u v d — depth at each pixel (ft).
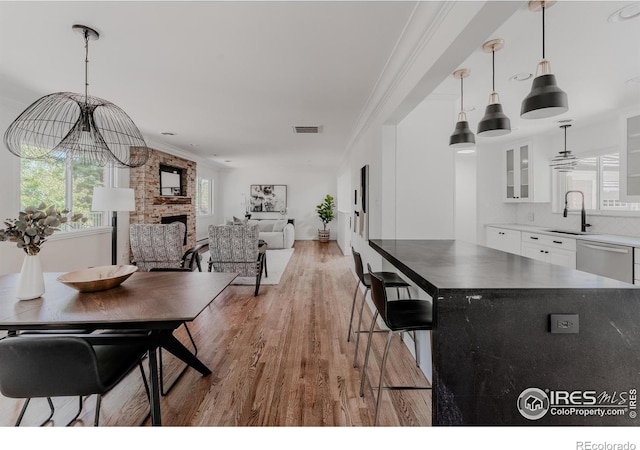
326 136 16.87
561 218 14.32
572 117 11.78
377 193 10.85
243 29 6.63
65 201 13.38
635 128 9.97
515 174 15.67
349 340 8.89
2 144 10.51
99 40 7.07
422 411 5.87
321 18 6.24
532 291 3.75
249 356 7.95
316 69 8.57
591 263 10.64
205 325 10.00
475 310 3.75
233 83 9.56
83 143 7.68
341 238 26.12
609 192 12.51
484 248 7.63
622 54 7.20
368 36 6.90
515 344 3.75
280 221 28.02
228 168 31.99
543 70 5.35
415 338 7.52
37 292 5.44
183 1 5.72
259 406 5.96
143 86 9.82
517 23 6.00
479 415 3.75
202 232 28.89
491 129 6.66
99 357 5.12
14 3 5.75
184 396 6.28
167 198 20.12
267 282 15.44
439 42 5.69
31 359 3.91
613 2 5.35
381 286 5.12
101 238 15.24
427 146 10.31
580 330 3.74
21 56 7.85
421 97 7.70
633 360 3.75
